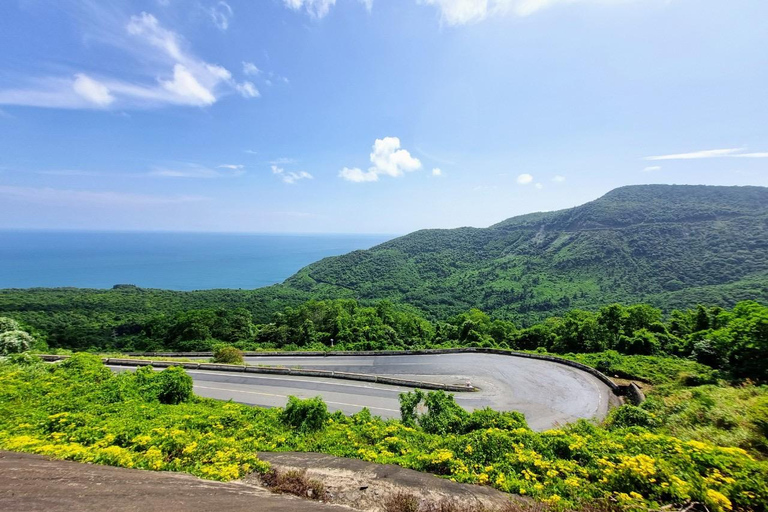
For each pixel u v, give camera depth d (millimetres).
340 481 5668
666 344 28703
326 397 17594
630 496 5000
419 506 4844
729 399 10031
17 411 9391
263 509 4191
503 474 6035
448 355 27531
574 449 6914
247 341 36562
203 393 17859
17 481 4086
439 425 10883
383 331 36062
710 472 5164
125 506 3689
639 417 10562
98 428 7926
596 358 24922
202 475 5762
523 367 23906
